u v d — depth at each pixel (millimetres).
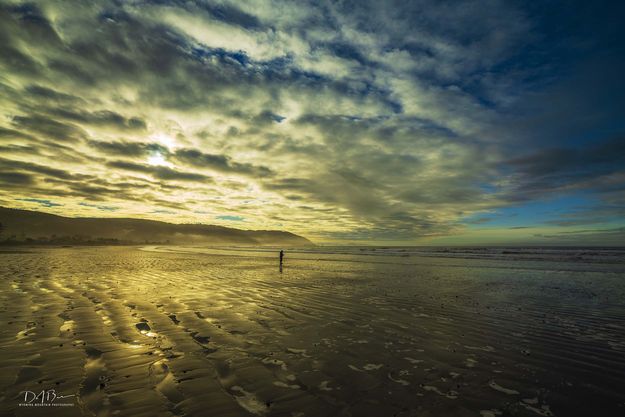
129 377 5223
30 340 6977
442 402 4746
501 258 43250
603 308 11703
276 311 10711
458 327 9039
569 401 4871
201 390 4855
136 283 16109
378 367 6059
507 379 5633
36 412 4035
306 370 5820
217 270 24969
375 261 38938
